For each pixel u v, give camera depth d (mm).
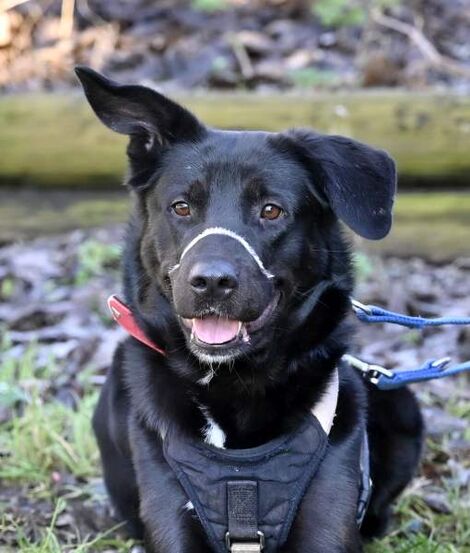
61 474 1507
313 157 1235
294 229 1215
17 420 1562
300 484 1188
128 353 1294
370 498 1384
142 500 1225
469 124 2240
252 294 1151
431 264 2205
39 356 1783
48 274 2080
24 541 1358
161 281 1226
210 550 1206
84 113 2291
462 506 1440
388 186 1224
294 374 1223
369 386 1388
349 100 2270
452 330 1886
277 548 1197
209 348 1165
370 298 1971
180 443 1206
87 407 1604
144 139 1269
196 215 1210
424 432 1469
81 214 2301
